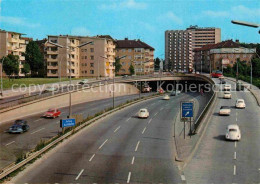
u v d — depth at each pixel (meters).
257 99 69.88
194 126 44.09
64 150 34.44
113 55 148.38
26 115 57.81
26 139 39.91
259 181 25.14
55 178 25.39
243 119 51.78
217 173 27.16
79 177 25.73
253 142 38.12
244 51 160.25
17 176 25.84
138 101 85.25
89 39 137.88
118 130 46.44
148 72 171.75
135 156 32.56
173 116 61.09
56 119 54.84
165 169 28.28
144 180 25.23
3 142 38.22
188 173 27.20
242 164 29.70
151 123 53.06
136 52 165.88
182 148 35.41
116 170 27.75
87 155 32.59
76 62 133.88
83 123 48.19
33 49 129.62
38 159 30.80
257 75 139.25
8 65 99.88
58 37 127.88
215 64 162.38
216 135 41.88
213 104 64.69
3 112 51.59
